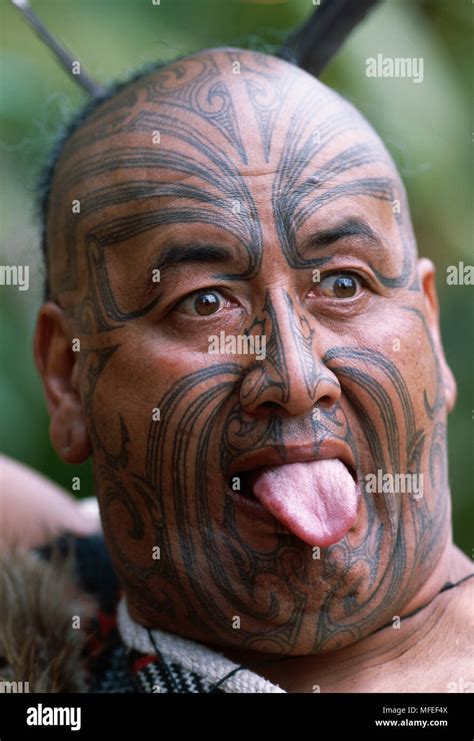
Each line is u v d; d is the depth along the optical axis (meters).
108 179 0.97
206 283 0.92
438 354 1.06
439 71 1.84
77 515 1.44
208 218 0.92
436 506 0.98
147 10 1.86
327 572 0.90
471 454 1.88
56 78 1.80
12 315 1.90
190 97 0.98
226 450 0.91
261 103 0.96
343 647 0.95
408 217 1.04
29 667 1.08
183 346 0.93
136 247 0.94
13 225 1.78
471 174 1.90
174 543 0.94
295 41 1.15
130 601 1.03
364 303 0.94
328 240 0.92
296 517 0.87
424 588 0.99
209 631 0.95
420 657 0.97
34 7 1.83
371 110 1.72
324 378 0.89
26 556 1.22
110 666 1.12
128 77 1.11
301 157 0.94
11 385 1.87
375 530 0.93
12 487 1.39
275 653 0.94
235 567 0.92
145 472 0.94
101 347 0.97
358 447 0.92
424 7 1.97
